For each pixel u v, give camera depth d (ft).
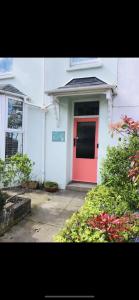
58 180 24.21
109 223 7.79
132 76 20.97
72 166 24.91
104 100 22.09
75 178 24.84
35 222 14.70
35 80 25.17
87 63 23.24
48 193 22.36
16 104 23.75
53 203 18.98
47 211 16.93
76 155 24.68
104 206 12.04
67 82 23.79
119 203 12.72
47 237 12.32
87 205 12.37
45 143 24.81
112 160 16.99
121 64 21.34
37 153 25.07
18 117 24.08
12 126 23.36
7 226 13.34
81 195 21.56
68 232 8.57
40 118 24.86
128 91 21.11
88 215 10.24
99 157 22.40
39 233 12.91
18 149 24.23
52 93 21.62
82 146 24.36
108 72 21.91
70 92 21.12
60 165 24.16
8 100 22.75
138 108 20.83
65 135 23.84
